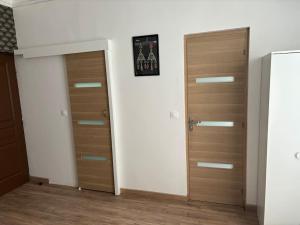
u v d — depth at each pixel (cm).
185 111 282
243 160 271
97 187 337
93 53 302
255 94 250
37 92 348
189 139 288
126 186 324
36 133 362
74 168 348
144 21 277
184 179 294
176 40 269
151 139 300
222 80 264
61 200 316
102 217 272
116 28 290
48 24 321
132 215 274
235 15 245
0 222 270
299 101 202
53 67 330
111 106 303
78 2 301
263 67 235
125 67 295
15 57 351
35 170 373
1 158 334
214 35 258
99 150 325
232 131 270
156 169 304
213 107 272
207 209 279
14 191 346
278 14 232
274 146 213
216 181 286
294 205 218
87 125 325
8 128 344
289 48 234
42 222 268
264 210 225
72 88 323
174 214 272
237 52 254
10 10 333
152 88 288
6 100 341
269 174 218
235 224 251
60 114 340
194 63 270
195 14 258
